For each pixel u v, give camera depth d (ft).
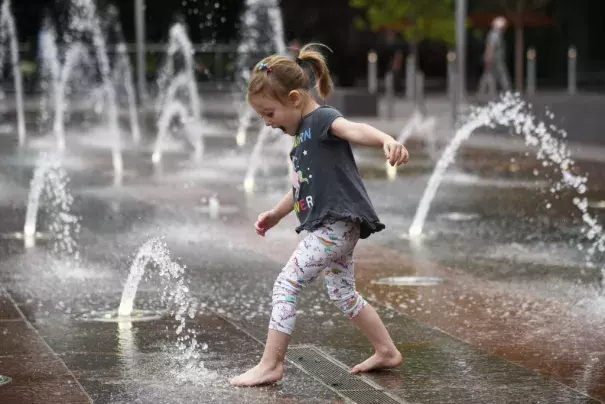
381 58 152.25
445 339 21.80
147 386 18.38
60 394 17.89
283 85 17.93
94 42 148.15
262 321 23.40
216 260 30.83
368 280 28.04
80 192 46.88
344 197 17.92
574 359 20.27
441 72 156.87
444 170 56.24
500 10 139.54
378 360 19.31
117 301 25.43
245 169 58.13
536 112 72.28
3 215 39.55
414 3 116.57
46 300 25.54
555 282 27.86
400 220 39.19
